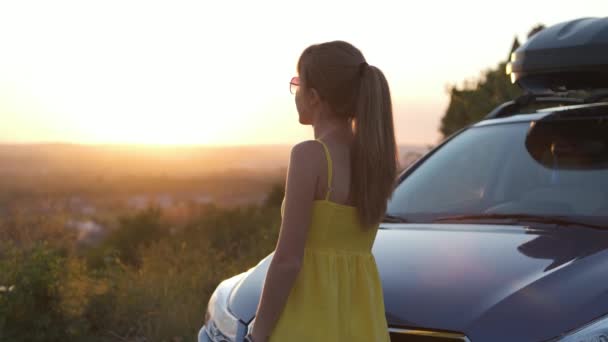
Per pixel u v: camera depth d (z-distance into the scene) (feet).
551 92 14.10
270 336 7.67
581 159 12.64
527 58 13.71
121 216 36.17
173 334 18.99
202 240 27.61
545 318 8.52
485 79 34.12
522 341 8.36
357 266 7.99
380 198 7.89
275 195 44.65
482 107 32.58
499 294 8.96
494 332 8.48
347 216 7.83
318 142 7.79
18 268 19.35
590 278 9.14
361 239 8.02
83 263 23.12
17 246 21.81
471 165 13.52
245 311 9.93
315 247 7.84
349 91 7.88
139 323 19.71
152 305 20.43
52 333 18.28
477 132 14.42
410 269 9.91
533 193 12.44
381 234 11.73
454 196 12.96
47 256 19.56
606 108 13.65
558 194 12.19
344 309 7.81
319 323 7.70
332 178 7.75
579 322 8.49
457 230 11.48
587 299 8.75
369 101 7.81
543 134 13.44
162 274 23.22
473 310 8.79
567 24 13.69
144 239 34.04
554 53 13.24
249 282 10.64
